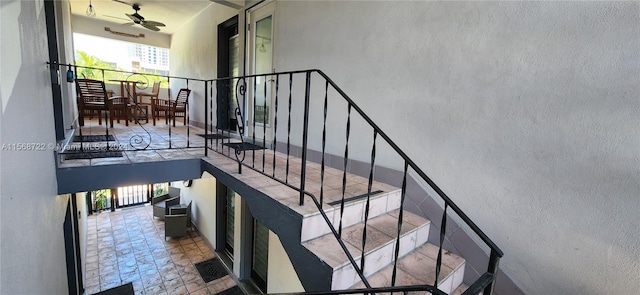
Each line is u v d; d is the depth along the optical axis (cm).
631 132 133
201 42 573
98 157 270
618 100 136
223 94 489
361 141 266
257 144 405
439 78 208
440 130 209
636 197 133
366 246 168
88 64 1006
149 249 518
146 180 265
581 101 147
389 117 243
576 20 147
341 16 279
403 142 233
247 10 411
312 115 318
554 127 157
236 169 260
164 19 629
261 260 420
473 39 188
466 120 195
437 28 207
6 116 106
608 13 138
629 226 135
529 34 164
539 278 167
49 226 181
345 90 279
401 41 230
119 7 571
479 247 189
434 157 214
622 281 139
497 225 183
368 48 256
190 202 627
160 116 820
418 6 218
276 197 193
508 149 176
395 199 229
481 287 111
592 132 144
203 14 557
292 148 348
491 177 184
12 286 106
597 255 145
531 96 165
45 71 196
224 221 508
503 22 174
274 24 365
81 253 404
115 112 671
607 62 139
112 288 402
